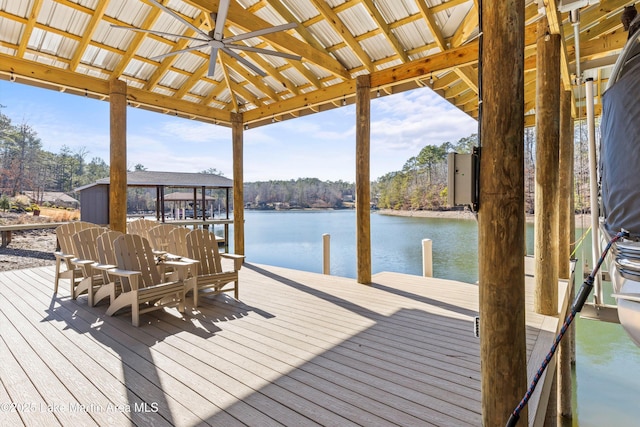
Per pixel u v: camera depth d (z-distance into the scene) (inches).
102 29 193.8
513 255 58.0
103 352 107.0
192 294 174.7
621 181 72.6
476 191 61.2
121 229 213.0
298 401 80.4
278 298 168.7
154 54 219.1
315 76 239.3
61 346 111.3
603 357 243.6
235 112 280.4
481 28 60.7
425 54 199.3
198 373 93.8
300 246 763.4
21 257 308.0
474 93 249.0
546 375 90.7
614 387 207.3
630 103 70.6
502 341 58.8
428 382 88.7
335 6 173.5
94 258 162.7
